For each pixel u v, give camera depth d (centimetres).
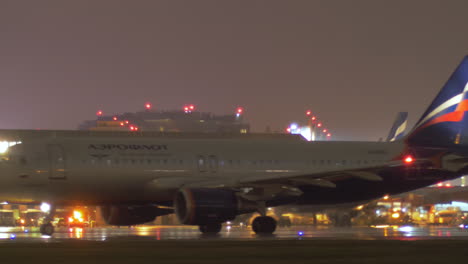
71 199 14575
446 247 8612
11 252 7819
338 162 16150
